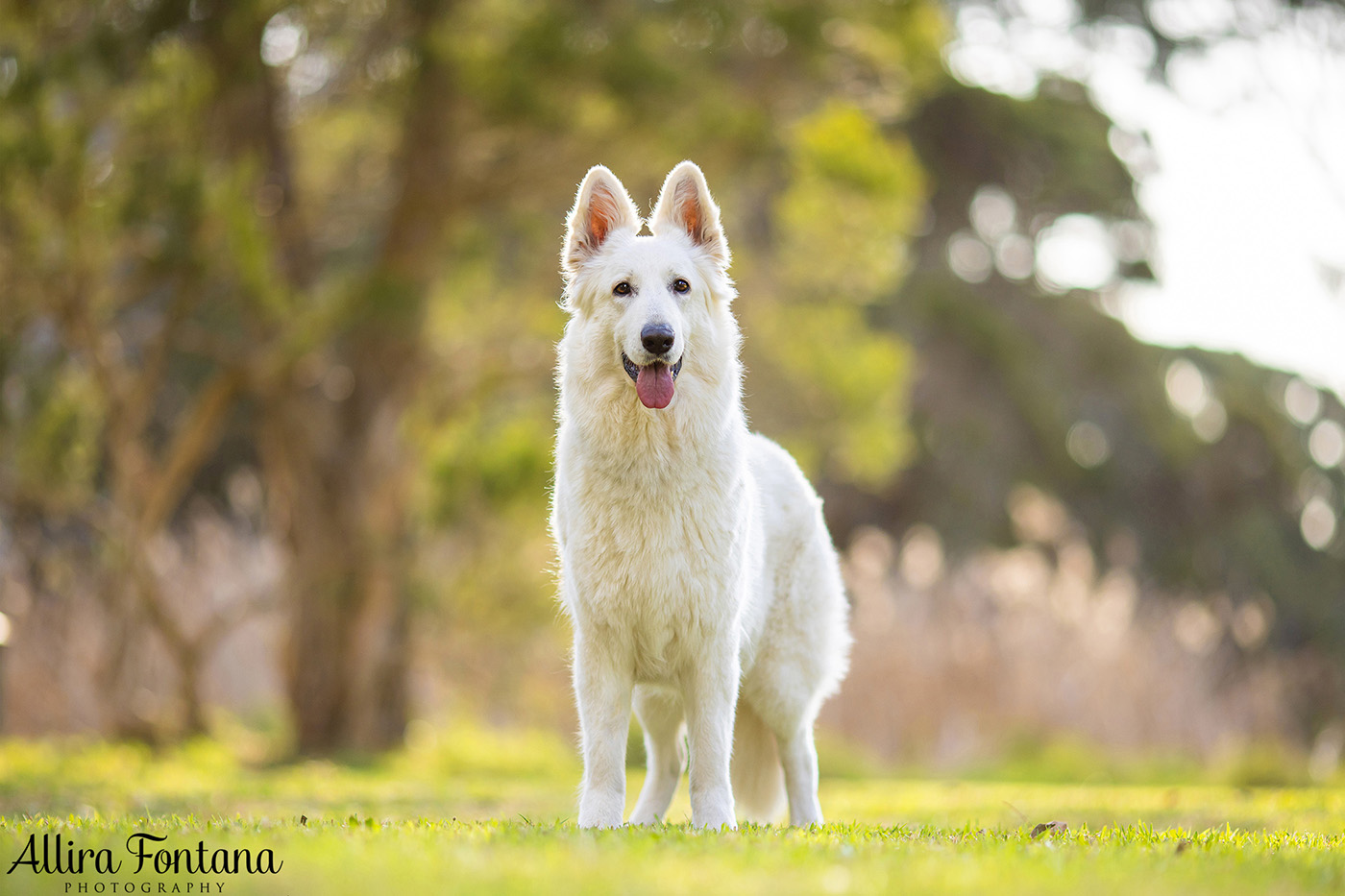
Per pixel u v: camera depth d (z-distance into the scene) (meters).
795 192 18.62
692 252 6.16
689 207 6.32
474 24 17.67
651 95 16.89
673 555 5.61
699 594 5.64
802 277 19.92
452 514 18.38
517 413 20.91
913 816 9.01
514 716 23.92
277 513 20.00
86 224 14.98
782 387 19.72
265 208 18.50
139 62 15.66
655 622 5.65
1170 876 4.23
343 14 17.47
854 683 24.12
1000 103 29.47
